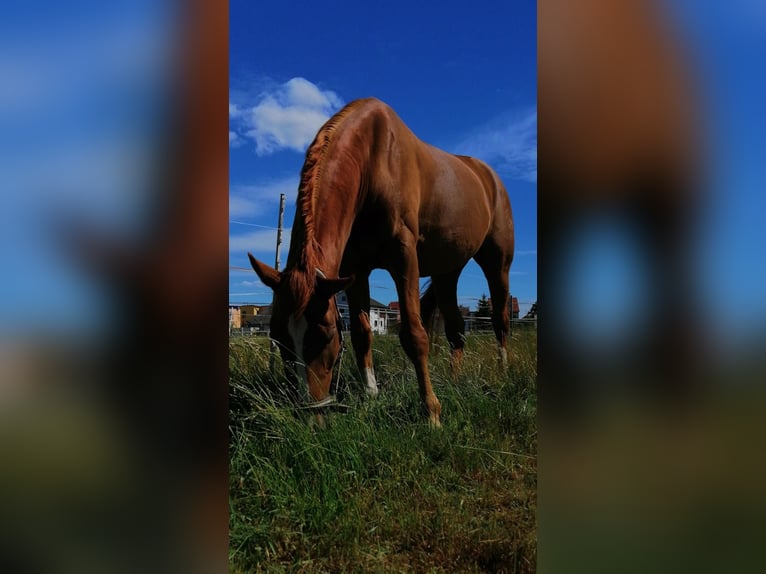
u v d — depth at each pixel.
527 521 2.05
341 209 3.00
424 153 3.88
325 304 2.61
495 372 4.05
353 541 1.91
